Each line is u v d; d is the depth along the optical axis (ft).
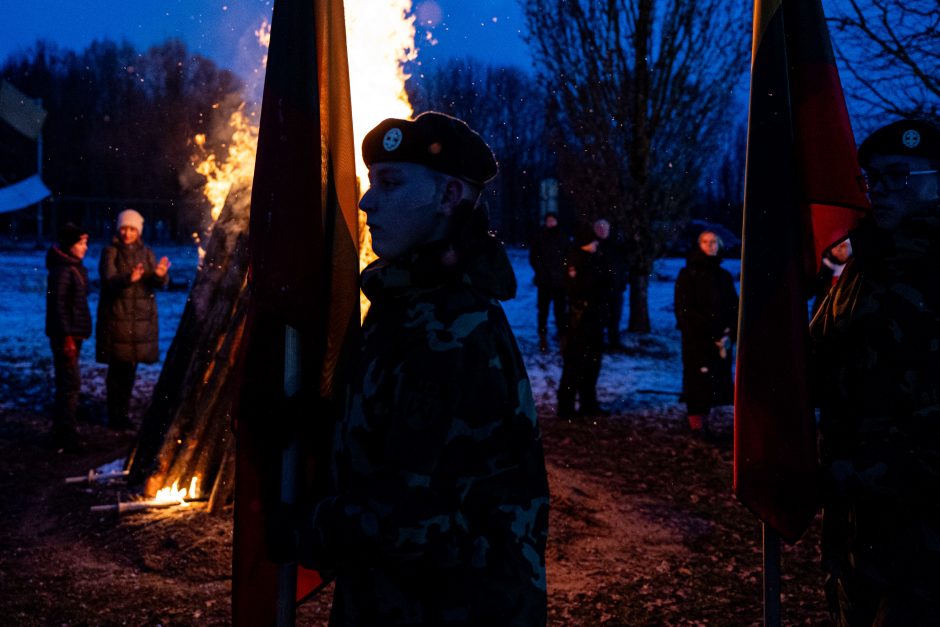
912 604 6.68
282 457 6.27
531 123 125.08
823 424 7.44
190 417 17.17
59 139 140.97
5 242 116.98
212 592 13.23
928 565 6.66
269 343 6.47
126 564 14.28
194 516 15.87
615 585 13.92
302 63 6.45
